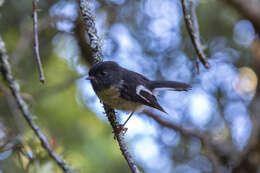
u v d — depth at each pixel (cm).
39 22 1069
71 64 1183
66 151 910
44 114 1136
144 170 1087
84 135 1152
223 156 1167
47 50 1148
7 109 1005
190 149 1177
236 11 1194
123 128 781
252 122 1119
